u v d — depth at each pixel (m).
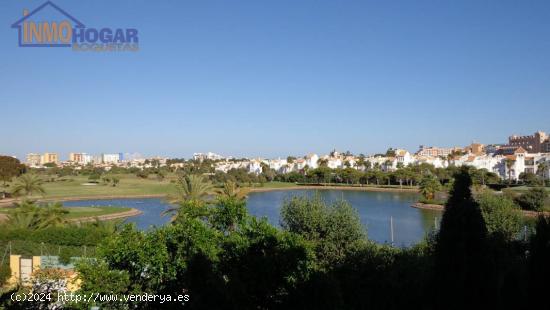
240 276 15.92
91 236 34.66
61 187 150.00
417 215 84.06
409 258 24.16
